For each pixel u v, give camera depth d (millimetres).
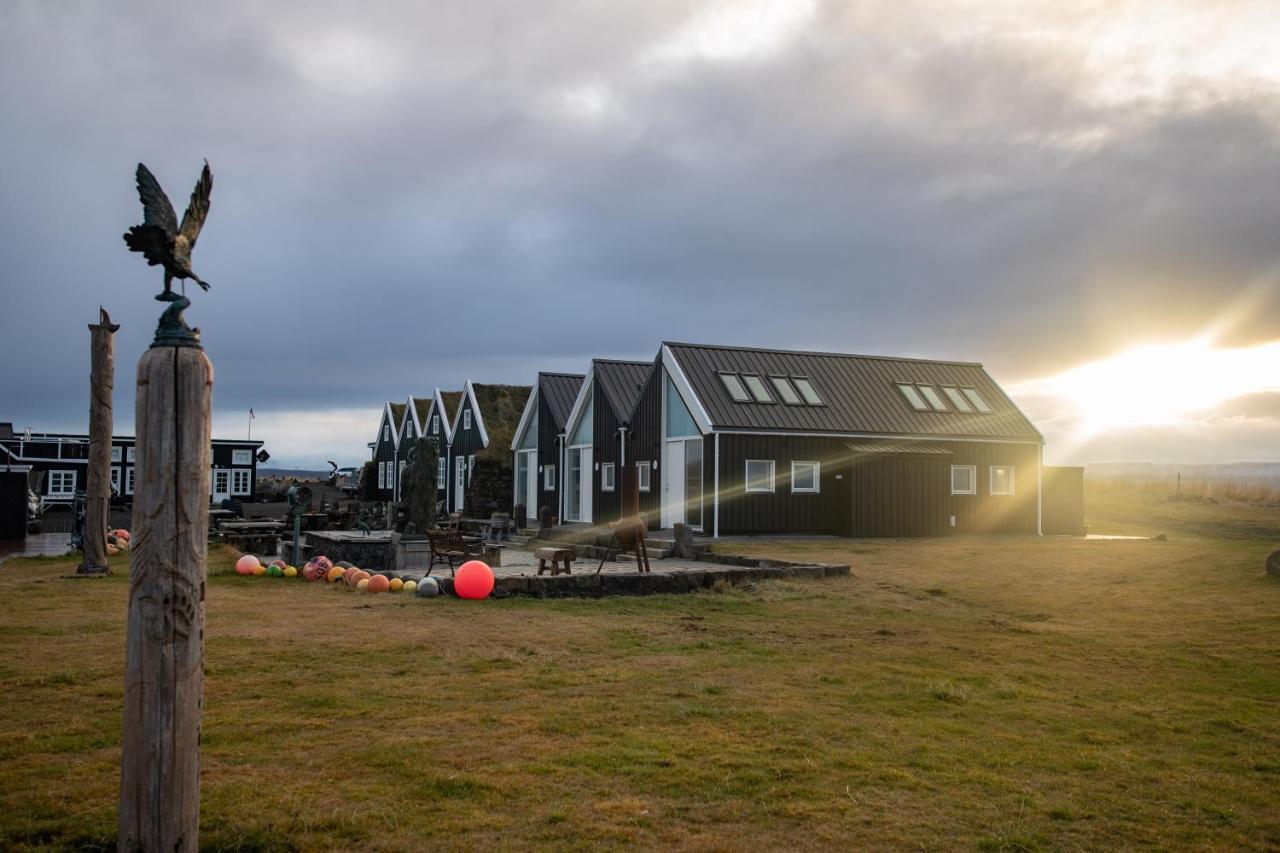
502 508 45062
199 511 4227
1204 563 19281
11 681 8547
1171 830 5555
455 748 6770
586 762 6496
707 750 6812
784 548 25406
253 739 6934
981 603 14680
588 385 37344
